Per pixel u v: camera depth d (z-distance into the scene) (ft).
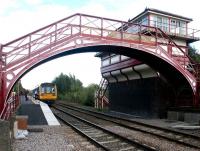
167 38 85.51
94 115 98.27
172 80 89.86
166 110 88.33
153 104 89.61
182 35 103.71
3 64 63.93
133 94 102.78
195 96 82.99
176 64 81.87
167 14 106.63
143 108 95.50
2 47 64.03
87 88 191.21
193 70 85.56
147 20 105.40
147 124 68.80
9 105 58.85
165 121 78.64
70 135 53.36
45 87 159.12
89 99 167.63
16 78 64.59
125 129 63.72
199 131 59.77
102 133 56.54
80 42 71.05
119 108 114.42
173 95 90.33
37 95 174.81
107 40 73.61
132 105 103.14
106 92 137.49
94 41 72.38
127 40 75.97
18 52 65.41
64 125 69.15
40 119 75.92
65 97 243.60
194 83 83.41
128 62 100.53
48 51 67.97
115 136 51.78
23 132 51.65
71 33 70.54
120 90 114.21
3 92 62.95
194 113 73.26
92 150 39.65
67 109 126.41
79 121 78.84
